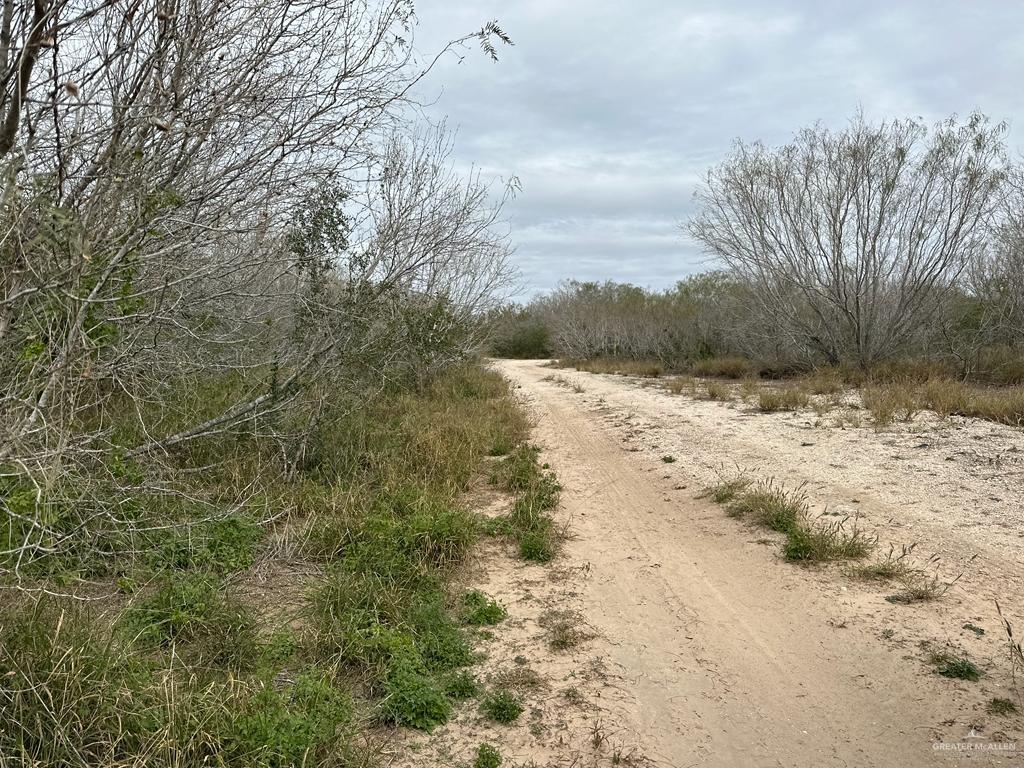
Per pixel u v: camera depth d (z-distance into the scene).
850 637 4.25
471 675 3.93
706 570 5.41
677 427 11.24
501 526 6.31
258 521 5.55
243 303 6.62
